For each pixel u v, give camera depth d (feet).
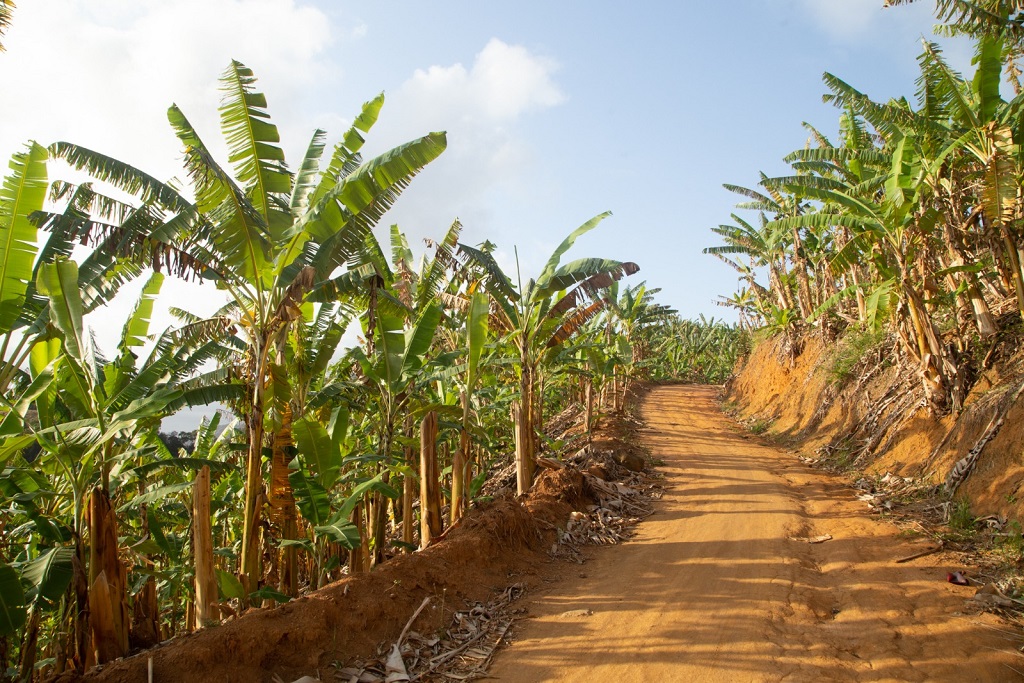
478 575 25.98
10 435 19.54
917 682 17.03
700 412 101.71
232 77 21.63
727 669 18.26
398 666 18.85
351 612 20.63
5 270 20.98
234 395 23.21
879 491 38.65
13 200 20.84
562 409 90.68
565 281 38.27
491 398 52.26
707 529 33.37
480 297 33.42
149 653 17.37
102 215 23.30
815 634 20.44
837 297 56.29
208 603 19.63
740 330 148.25
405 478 33.12
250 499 21.15
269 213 23.29
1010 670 17.10
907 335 43.34
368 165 22.72
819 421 62.59
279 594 21.02
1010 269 35.58
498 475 52.95
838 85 37.35
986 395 36.17
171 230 21.93
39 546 26.71
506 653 20.20
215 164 20.52
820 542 30.22
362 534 30.14
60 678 16.46
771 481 44.47
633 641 20.44
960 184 37.09
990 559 25.17
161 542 24.54
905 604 22.18
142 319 27.73
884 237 41.37
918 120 35.78
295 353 27.04
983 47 30.09
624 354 69.00
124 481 27.89
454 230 35.47
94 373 22.38
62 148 21.75
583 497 39.42
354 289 25.44
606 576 27.48
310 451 24.23
